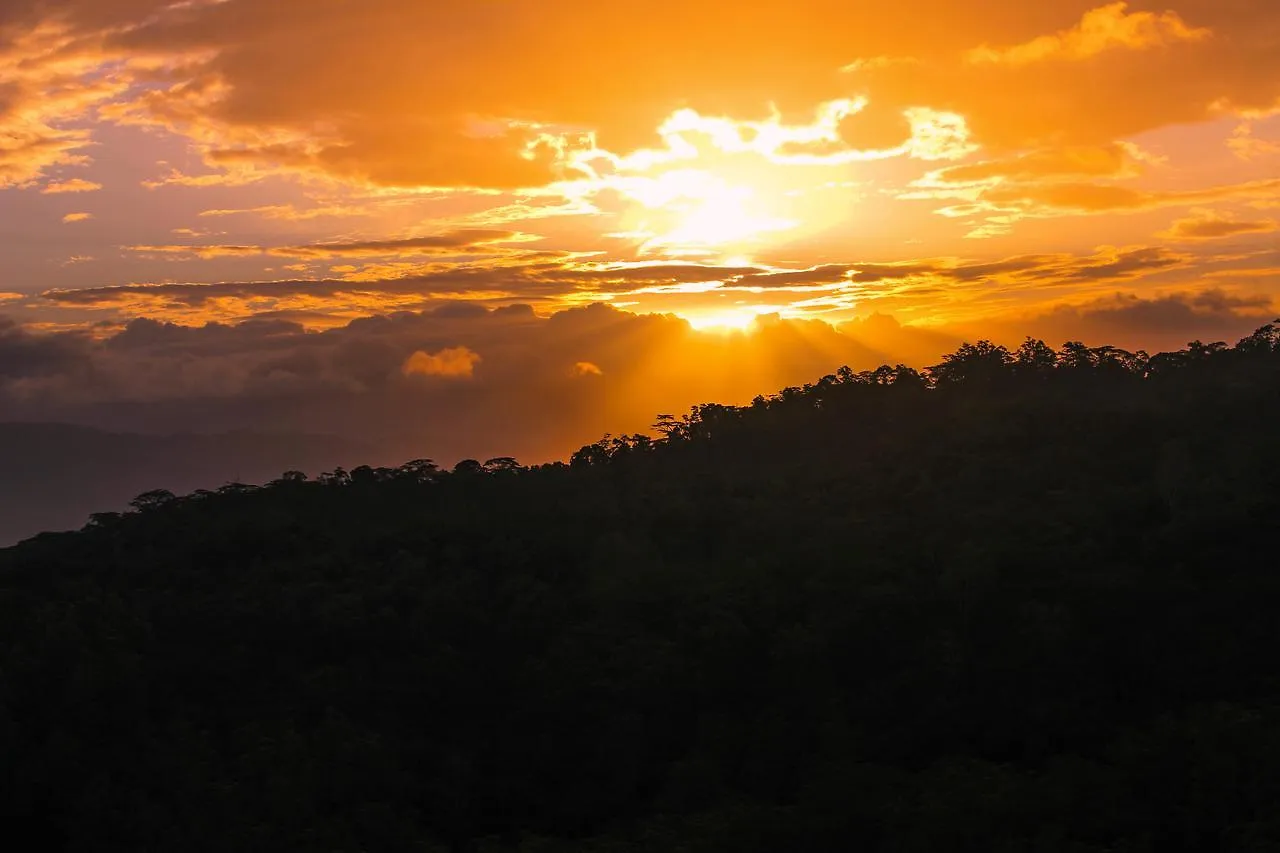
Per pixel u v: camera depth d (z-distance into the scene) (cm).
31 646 6675
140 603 7444
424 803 6031
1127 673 6294
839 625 6812
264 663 7031
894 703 6297
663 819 5456
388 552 8256
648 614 7369
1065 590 6762
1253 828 4566
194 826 5516
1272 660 6162
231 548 8356
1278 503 7306
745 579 7519
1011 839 4731
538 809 6209
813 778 5631
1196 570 6888
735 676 6656
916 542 7769
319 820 5519
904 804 5097
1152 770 5131
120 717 6359
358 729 6328
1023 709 6078
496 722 6694
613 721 6338
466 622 7312
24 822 5909
